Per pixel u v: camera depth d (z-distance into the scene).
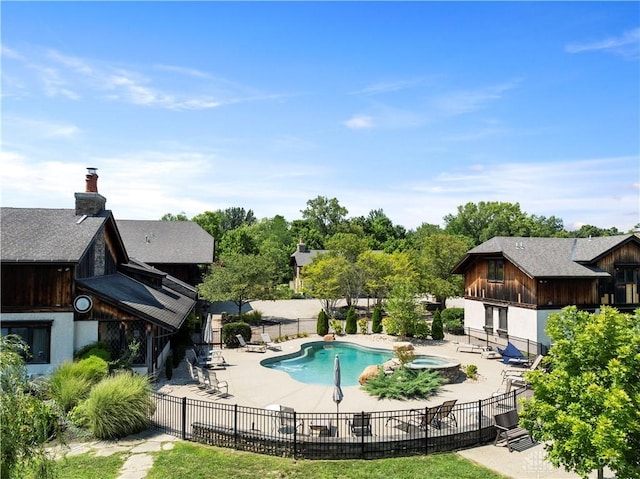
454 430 15.53
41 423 9.23
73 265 21.23
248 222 132.88
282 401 19.36
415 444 14.79
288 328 38.91
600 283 31.78
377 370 22.31
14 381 8.55
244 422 16.42
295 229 99.94
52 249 21.28
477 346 30.03
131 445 14.70
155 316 21.89
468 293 38.22
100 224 23.97
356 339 34.34
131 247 45.31
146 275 31.08
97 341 21.61
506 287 33.25
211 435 15.11
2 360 8.42
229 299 38.19
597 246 32.69
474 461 14.09
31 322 20.78
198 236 48.62
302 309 51.94
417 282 43.62
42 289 21.11
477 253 35.06
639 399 9.64
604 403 9.51
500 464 13.84
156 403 17.83
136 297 24.20
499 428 15.48
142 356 22.55
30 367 20.81
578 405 10.16
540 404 10.90
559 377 10.88
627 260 32.09
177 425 16.33
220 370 24.77
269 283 39.81
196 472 12.88
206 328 35.91
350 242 52.41
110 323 22.52
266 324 40.81
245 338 31.64
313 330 38.09
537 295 30.12
